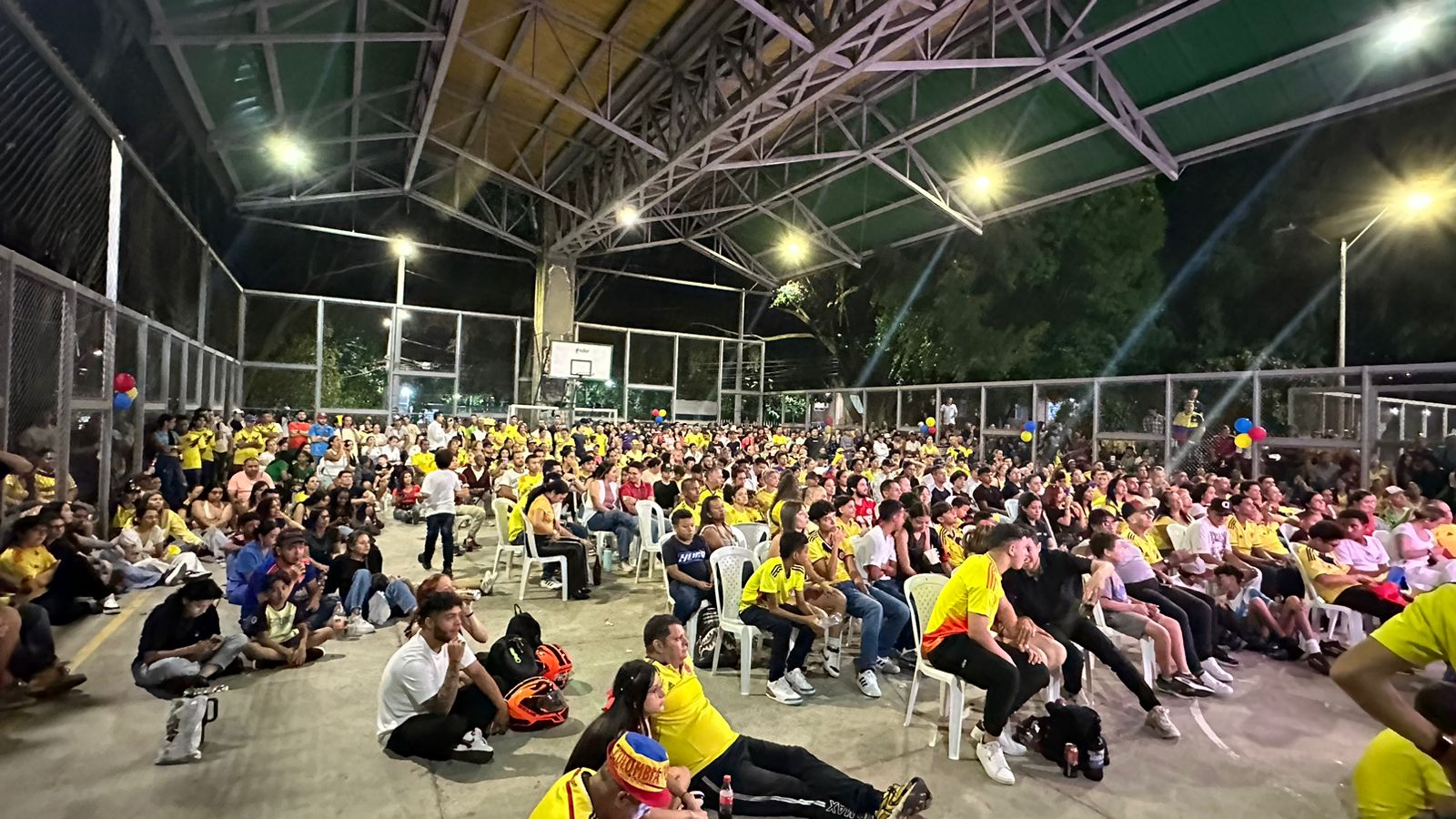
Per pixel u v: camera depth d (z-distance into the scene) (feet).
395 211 63.72
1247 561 19.84
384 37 31.45
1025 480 32.48
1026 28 31.32
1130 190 50.26
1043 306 54.80
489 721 11.68
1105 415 43.09
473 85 44.55
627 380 74.13
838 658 15.65
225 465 35.96
